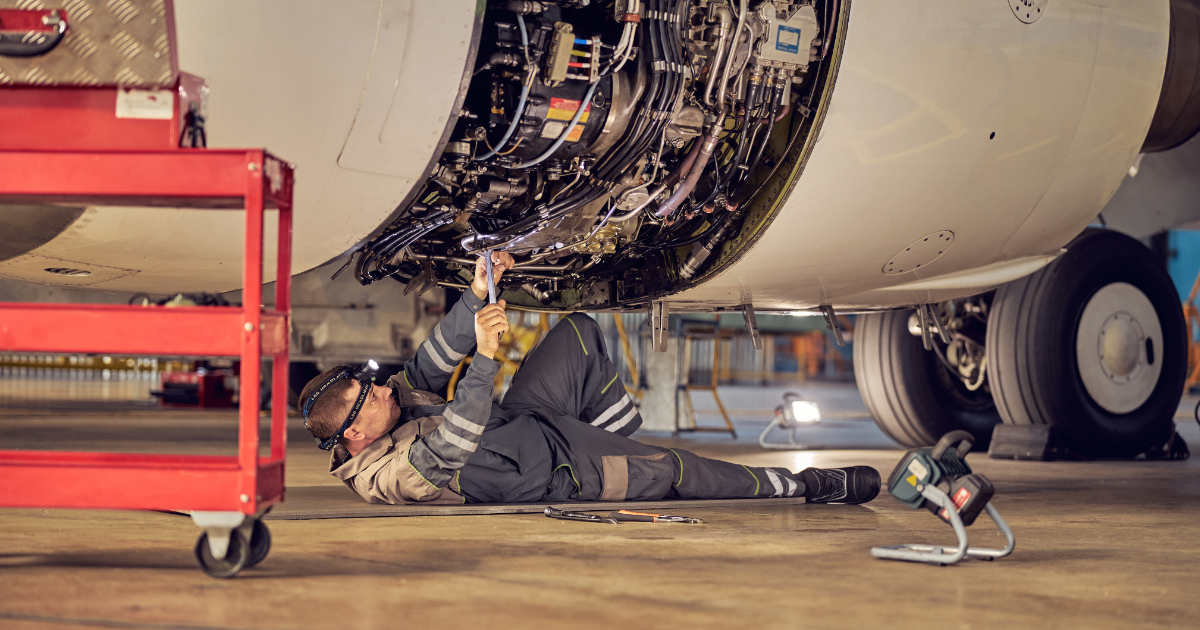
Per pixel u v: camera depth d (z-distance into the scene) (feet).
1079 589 6.56
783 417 22.54
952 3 10.61
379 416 9.58
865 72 10.32
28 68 6.28
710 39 10.00
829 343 80.38
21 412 31.22
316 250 9.67
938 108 10.84
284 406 6.93
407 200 9.30
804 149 10.57
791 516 10.03
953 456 7.54
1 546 7.65
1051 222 12.99
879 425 21.56
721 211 11.51
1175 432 19.54
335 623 5.29
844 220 11.40
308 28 8.09
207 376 36.45
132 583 6.28
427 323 25.89
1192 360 58.65
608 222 11.25
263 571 6.74
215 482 6.31
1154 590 6.57
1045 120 11.65
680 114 10.25
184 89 6.59
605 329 41.01
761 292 12.92
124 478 6.36
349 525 8.95
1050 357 17.81
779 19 10.00
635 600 5.97
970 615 5.75
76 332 6.25
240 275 10.05
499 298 14.10
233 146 8.25
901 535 8.81
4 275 9.99
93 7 6.31
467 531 8.65
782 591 6.31
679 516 9.62
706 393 57.47
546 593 6.13
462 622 5.34
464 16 8.50
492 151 9.61
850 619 5.59
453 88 8.66
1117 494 12.82
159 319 6.27
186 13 7.82
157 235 8.88
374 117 8.54
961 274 14.24
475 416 9.14
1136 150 12.82
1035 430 18.13
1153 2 12.37
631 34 9.46
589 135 10.05
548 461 10.09
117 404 38.14
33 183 6.29
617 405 11.36
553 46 9.17
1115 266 18.39
